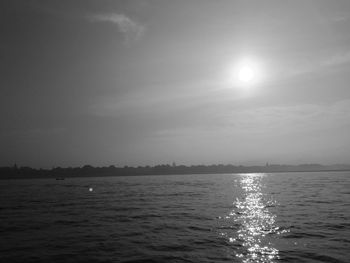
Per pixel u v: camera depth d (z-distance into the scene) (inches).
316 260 787.4
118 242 1022.4
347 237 1027.9
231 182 6092.5
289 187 3971.5
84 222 1434.5
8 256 874.8
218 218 1492.4
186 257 843.4
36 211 1868.8
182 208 1924.2
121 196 2987.2
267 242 981.8
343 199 2273.6
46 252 909.8
